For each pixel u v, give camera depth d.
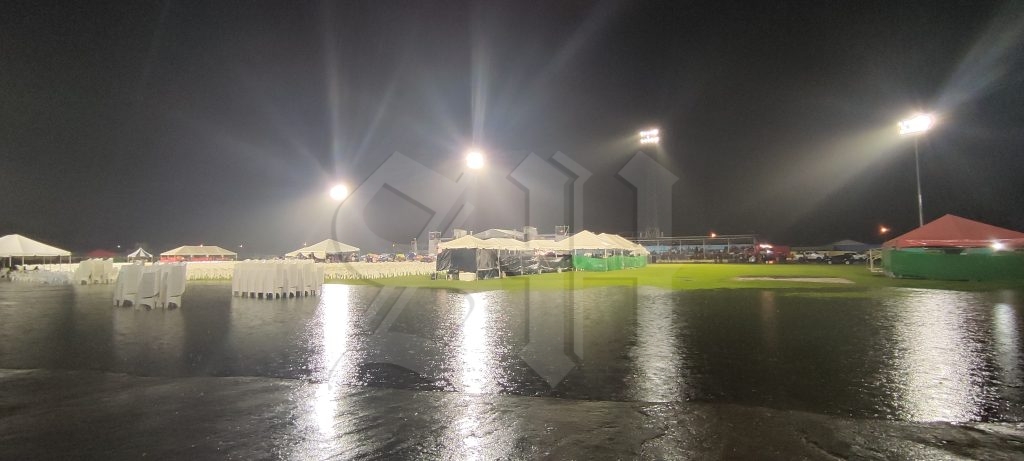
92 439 4.68
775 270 36.59
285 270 18.44
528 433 4.83
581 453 4.35
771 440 4.62
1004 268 23.47
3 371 7.29
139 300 15.13
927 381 6.51
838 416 5.26
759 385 6.41
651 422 5.11
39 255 31.62
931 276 25.02
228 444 4.57
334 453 4.37
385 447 4.50
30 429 4.94
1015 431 4.84
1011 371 6.99
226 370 7.36
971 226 24.94
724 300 16.28
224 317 13.00
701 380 6.67
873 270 33.56
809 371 7.08
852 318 11.98
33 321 12.30
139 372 7.24
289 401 5.86
